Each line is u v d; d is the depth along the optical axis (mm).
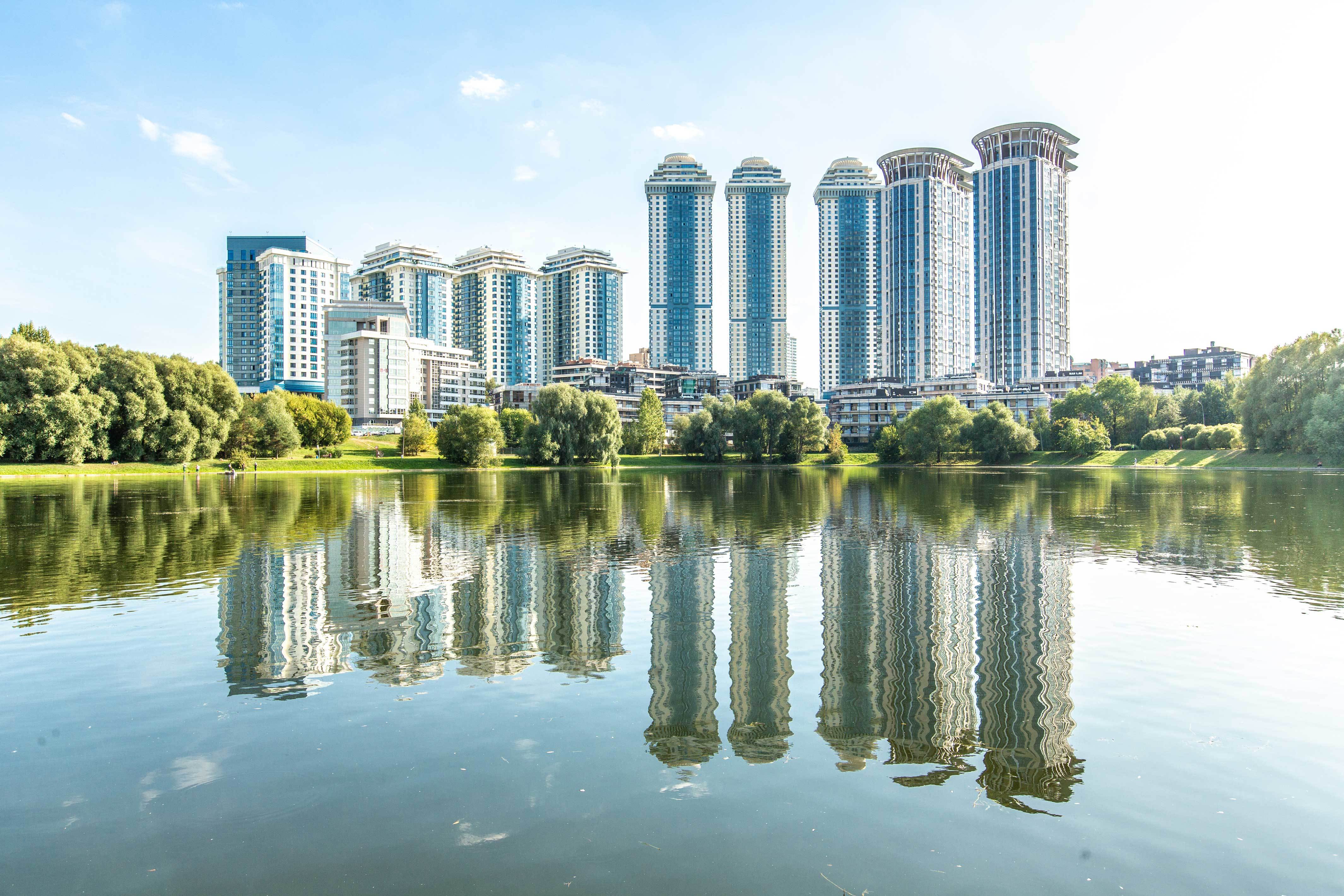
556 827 10906
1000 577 28672
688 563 32000
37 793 11977
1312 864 9945
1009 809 11406
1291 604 23969
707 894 9320
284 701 15836
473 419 139500
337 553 34656
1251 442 128750
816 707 15461
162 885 9664
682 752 13328
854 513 53250
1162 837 10633
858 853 10211
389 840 10617
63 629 21250
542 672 17672
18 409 94875
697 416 168875
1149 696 15961
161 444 108625
